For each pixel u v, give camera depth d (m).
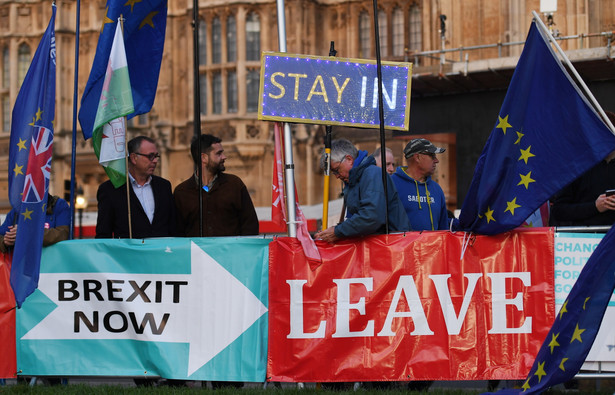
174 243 7.94
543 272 7.45
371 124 8.05
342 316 7.65
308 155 43.59
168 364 7.85
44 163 8.14
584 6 29.23
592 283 6.77
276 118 8.00
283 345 7.72
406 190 8.88
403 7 44.47
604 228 7.43
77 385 8.30
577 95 7.23
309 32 45.44
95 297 8.04
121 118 8.65
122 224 8.97
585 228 7.45
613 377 7.31
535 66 7.35
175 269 7.92
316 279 7.70
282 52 8.10
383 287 7.61
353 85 8.08
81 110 8.61
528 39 7.38
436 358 7.51
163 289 7.93
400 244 7.62
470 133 22.31
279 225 8.33
